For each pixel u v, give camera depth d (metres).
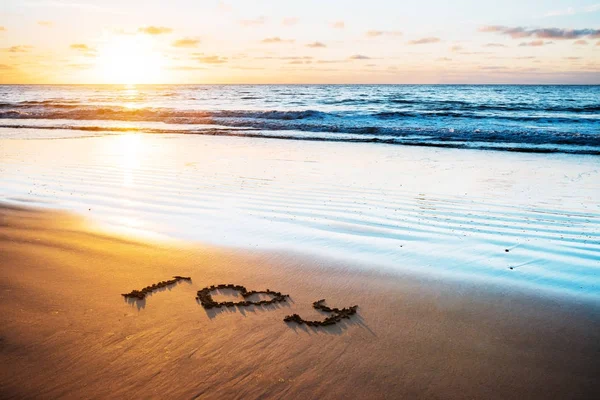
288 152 15.30
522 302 5.03
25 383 3.63
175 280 5.55
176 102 48.41
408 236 7.22
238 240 7.01
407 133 19.75
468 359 3.99
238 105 42.97
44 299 5.04
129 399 3.46
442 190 10.10
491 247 6.74
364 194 9.76
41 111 30.81
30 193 9.88
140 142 17.67
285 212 8.50
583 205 8.92
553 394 3.54
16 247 6.64
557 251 6.57
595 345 4.18
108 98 58.44
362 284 5.51
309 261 6.20
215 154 14.85
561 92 67.31
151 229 7.52
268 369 3.85
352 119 25.38
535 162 13.49
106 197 9.54
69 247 6.66
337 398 3.50
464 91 73.50
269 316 4.74
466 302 5.04
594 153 14.88
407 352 4.09
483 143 17.12
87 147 16.36
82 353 4.04
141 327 4.48
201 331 4.43
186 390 3.57
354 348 4.16
